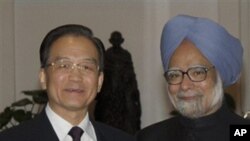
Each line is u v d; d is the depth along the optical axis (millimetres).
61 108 4316
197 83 4441
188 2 11102
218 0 10680
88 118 4453
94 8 11211
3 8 10773
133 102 10398
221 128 4566
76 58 4262
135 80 10492
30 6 11109
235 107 9703
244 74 10188
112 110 10211
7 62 10766
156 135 4820
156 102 11148
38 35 11117
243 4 10414
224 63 4473
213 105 4516
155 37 11211
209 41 4426
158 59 11188
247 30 10352
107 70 10273
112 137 4539
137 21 11266
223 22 10562
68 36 4297
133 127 10328
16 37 11062
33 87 11062
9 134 4254
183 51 4469
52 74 4266
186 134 4641
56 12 11148
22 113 8906
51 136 4258
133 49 11242
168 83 4555
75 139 4297
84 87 4273
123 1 11250
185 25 4496
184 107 4480
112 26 11219
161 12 11195
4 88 10719
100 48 4379
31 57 11094
